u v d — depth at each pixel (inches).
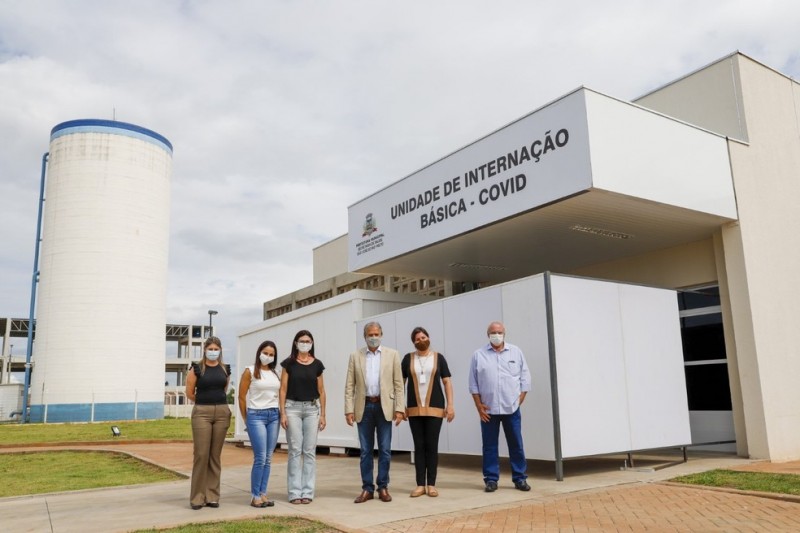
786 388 390.0
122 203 1667.1
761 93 434.0
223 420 266.1
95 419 1573.6
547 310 319.3
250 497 286.5
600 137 335.0
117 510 259.8
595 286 341.7
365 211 524.7
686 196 366.6
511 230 410.3
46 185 1699.1
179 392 2415.1
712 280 433.7
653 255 476.7
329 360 508.7
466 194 417.1
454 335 380.5
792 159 441.4
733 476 298.7
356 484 321.4
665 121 366.0
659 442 351.6
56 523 233.6
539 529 202.4
